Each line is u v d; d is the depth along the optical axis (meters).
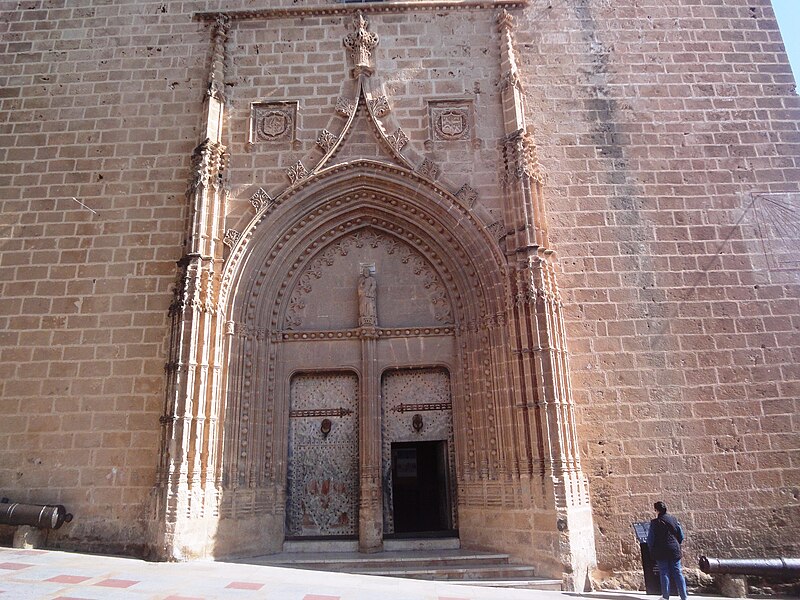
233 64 16.30
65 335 14.23
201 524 12.35
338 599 9.12
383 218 15.75
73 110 15.95
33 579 9.50
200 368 13.23
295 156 15.51
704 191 15.32
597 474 13.24
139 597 8.65
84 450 13.46
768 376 13.90
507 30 16.30
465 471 13.96
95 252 14.82
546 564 11.98
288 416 14.81
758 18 16.97
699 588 12.53
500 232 14.63
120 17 16.81
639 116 15.96
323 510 14.46
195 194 14.41
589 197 15.22
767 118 15.97
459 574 11.92
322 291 15.59
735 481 13.22
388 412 15.03
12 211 15.16
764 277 14.63
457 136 15.61
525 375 13.26
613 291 14.48
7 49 16.52
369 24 16.67
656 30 16.80
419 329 15.02
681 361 13.98
